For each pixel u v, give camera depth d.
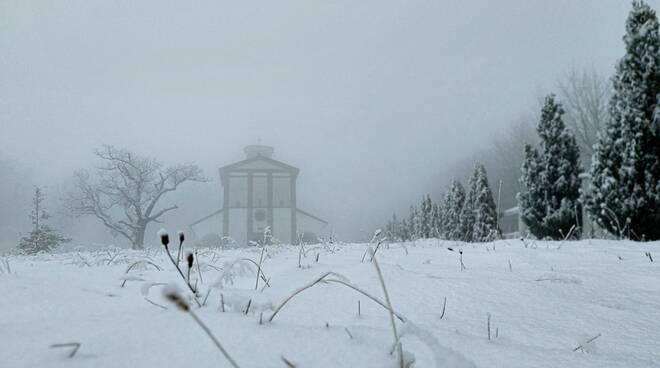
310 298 2.31
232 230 45.06
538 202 12.23
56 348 1.12
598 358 1.48
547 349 1.55
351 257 4.89
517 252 5.10
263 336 1.32
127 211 37.84
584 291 2.71
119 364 1.02
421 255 5.18
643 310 2.27
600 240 7.09
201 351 1.14
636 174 8.62
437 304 2.31
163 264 4.66
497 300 2.43
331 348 1.25
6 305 1.85
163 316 1.51
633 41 9.27
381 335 1.44
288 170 47.00
